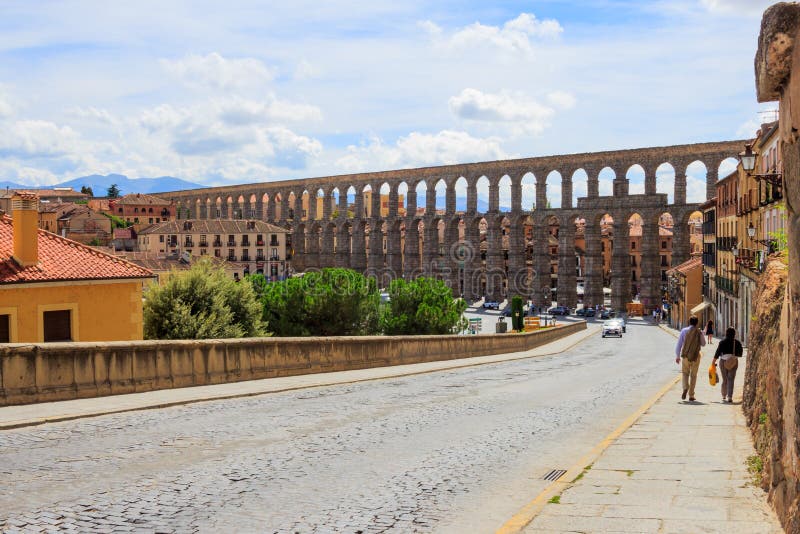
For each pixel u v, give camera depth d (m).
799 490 7.89
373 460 13.29
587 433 16.58
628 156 127.88
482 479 12.09
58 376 18.64
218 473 12.00
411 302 65.62
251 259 173.62
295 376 28.31
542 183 139.38
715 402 21.31
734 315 73.25
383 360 35.97
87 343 19.45
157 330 44.34
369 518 9.85
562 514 9.54
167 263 116.38
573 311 137.00
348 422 17.31
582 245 198.38
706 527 8.77
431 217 159.12
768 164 56.56
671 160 123.31
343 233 177.75
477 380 30.11
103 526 9.32
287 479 11.74
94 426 15.77
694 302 102.88
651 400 22.31
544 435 16.25
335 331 57.53
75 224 193.38
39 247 29.88
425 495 11.03
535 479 12.16
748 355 18.45
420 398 22.67
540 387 27.20
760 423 13.34
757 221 61.34
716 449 13.62
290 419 17.50
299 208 190.50
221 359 24.39
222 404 19.81
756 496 10.13
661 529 8.77
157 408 18.56
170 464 12.52
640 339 81.69
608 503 10.01
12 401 17.55
